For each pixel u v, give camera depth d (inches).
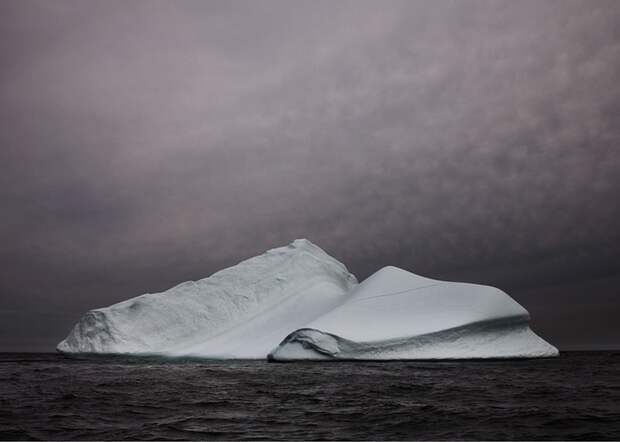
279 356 2800.2
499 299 2721.5
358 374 1957.4
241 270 3951.8
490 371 2049.7
